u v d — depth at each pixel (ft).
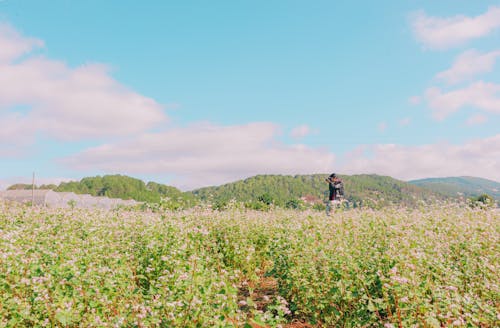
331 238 35.73
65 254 31.60
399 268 24.93
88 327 23.22
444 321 21.75
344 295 25.21
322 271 28.22
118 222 49.73
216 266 38.83
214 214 56.18
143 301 25.80
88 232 43.39
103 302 24.62
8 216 52.60
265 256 44.42
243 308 31.96
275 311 30.09
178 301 22.04
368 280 25.32
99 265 30.12
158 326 21.44
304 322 28.60
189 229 41.60
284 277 31.48
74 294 24.50
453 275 27.12
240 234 46.09
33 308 24.06
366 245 34.30
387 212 50.47
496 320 21.30
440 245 33.04
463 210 51.13
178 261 29.78
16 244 34.17
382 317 24.53
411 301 21.84
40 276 26.81
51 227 46.75
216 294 22.68
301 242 33.27
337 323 26.35
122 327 22.13
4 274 25.90
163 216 53.67
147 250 36.78
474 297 24.26
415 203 55.98
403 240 30.60
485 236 35.81
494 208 51.98
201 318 21.24
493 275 26.43
